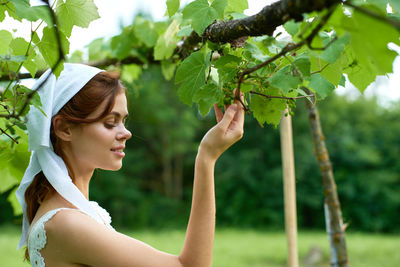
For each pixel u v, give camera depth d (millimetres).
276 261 12656
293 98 1332
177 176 23625
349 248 14617
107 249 1205
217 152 1318
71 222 1240
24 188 1465
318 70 1287
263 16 1038
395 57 756
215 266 11734
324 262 12523
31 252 1306
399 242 16516
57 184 1327
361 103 22984
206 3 1287
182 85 1341
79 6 1327
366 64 811
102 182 20812
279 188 21672
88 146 1384
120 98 1411
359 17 750
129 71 2521
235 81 1296
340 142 21609
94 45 2635
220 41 1281
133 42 2352
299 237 18328
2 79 1504
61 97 1354
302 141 21703
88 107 1346
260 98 1383
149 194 23125
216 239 17297
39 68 1569
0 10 1273
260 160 22328
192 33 1754
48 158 1365
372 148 21812
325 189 2148
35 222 1349
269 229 21203
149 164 22469
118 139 1400
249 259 12867
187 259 1258
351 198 21344
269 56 1298
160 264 1229
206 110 1278
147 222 21438
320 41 974
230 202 22109
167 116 21609
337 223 2129
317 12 855
